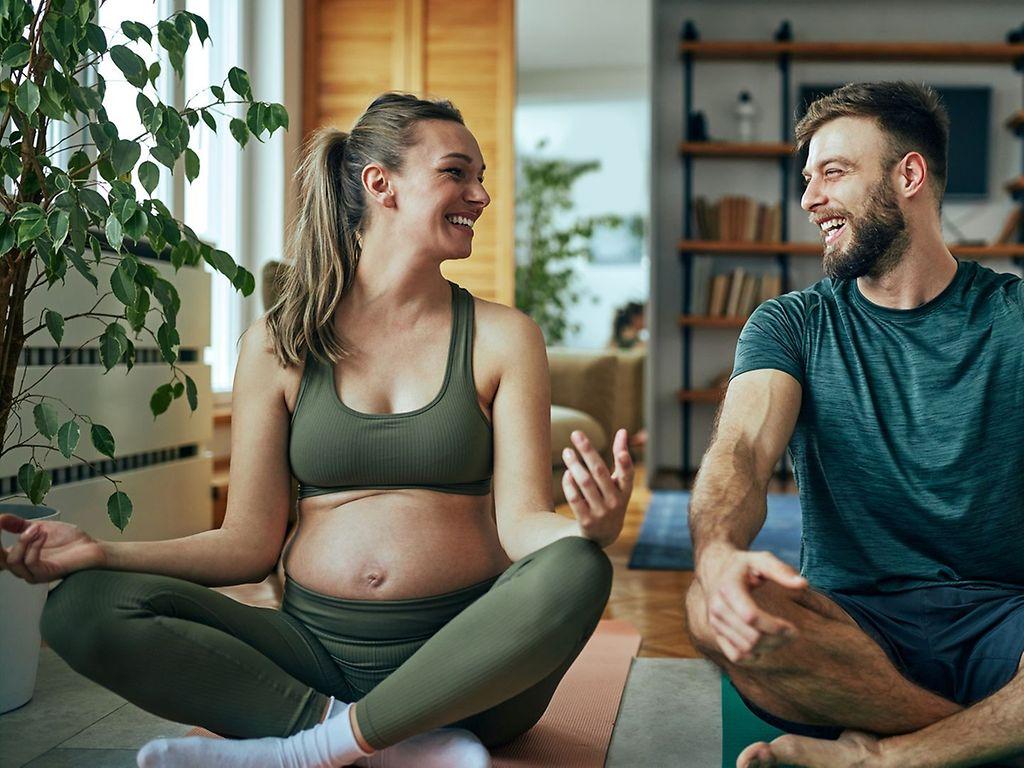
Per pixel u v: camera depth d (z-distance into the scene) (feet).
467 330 5.02
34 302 7.88
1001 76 20.48
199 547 4.78
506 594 4.21
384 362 5.00
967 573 4.87
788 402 4.91
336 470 4.92
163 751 4.18
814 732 4.67
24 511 6.28
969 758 4.25
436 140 4.92
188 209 14.47
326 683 4.84
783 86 20.33
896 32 20.63
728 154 20.21
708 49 19.97
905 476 4.87
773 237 19.89
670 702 6.23
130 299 5.89
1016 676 4.28
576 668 6.93
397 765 4.44
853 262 4.91
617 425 21.77
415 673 4.19
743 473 4.52
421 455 4.85
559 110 30.99
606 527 4.17
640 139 30.71
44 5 6.10
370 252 5.03
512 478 4.84
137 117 11.95
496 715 5.04
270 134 6.64
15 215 5.45
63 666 6.97
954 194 20.49
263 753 4.24
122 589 4.27
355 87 16.80
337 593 4.87
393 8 16.75
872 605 4.92
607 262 31.04
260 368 5.09
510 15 16.62
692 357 20.89
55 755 5.32
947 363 4.86
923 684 4.79
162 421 10.13
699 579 4.02
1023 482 4.80
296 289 5.07
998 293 4.92
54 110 5.73
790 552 11.75
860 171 4.86
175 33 6.25
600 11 22.95
